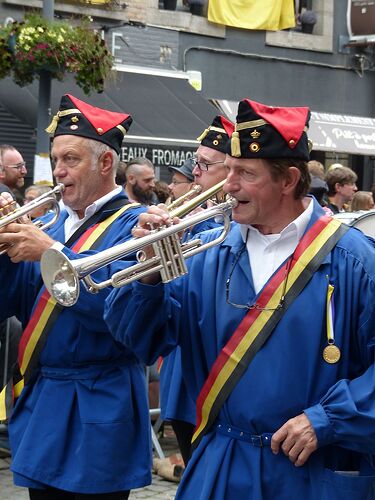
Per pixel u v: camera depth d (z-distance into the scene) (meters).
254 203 3.29
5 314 4.58
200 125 15.73
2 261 4.43
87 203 4.53
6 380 6.65
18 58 10.66
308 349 3.22
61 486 4.27
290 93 19.20
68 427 4.34
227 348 3.30
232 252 3.40
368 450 3.18
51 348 4.38
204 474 3.36
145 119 15.23
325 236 3.32
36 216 5.86
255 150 3.26
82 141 4.48
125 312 3.37
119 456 4.32
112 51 16.30
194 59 17.72
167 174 15.20
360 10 19.70
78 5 15.57
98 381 4.36
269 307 3.26
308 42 19.39
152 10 16.91
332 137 19.12
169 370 5.52
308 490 3.23
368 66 20.23
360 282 3.26
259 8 18.38
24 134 14.18
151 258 3.29
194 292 3.45
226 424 3.33
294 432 3.13
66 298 3.29
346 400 3.13
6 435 7.28
